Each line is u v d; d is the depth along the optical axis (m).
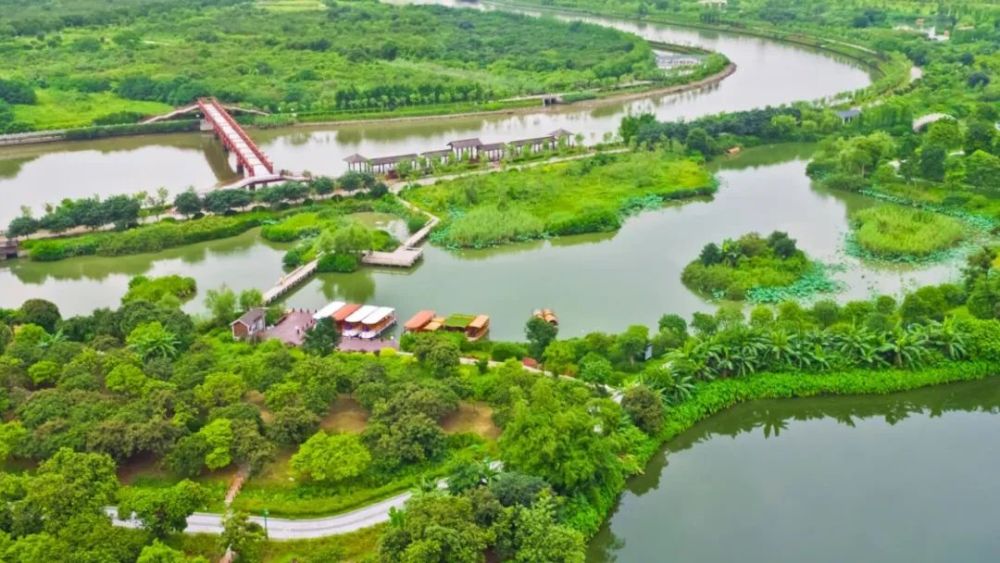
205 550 111.00
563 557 103.44
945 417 150.25
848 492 129.50
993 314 163.62
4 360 147.25
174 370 146.75
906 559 115.69
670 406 143.12
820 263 196.88
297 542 112.31
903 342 153.00
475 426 136.12
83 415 131.00
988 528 121.06
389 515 113.88
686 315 177.50
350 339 169.00
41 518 108.75
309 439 125.12
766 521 123.62
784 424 148.50
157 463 127.56
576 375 149.75
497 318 178.25
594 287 191.75
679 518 124.69
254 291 179.62
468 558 101.44
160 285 189.50
